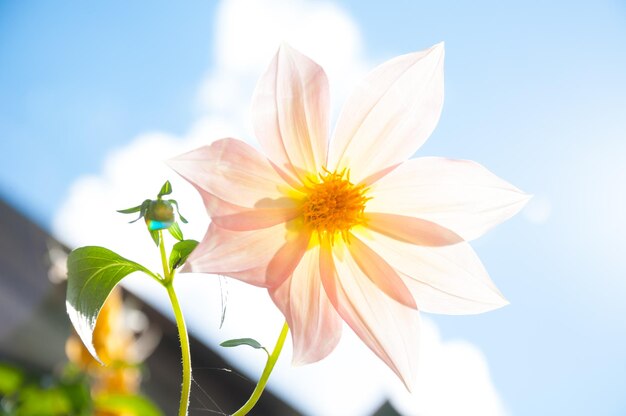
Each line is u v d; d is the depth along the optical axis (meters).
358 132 0.33
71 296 0.31
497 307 0.32
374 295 0.32
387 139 0.33
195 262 0.29
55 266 0.62
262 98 0.32
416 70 0.33
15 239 0.86
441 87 0.33
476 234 0.32
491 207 0.32
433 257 0.32
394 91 0.33
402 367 0.31
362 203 0.33
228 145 0.31
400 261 0.33
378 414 0.81
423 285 0.32
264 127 0.32
